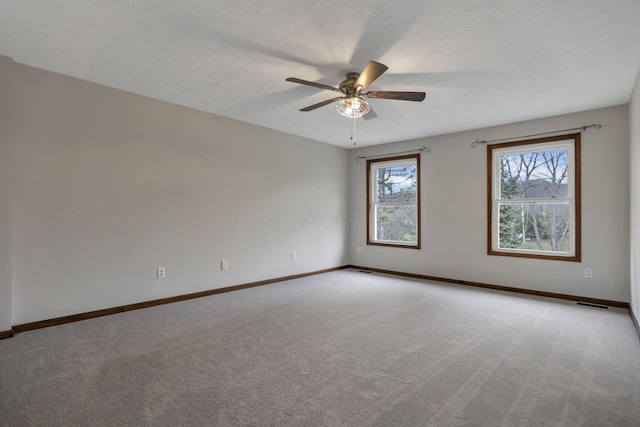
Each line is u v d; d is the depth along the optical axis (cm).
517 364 238
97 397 195
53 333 293
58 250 315
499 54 267
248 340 282
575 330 306
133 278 365
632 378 218
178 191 400
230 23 228
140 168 369
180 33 242
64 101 317
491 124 467
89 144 333
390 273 587
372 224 620
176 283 400
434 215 535
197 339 283
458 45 254
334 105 397
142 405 187
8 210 280
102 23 229
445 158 524
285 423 173
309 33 239
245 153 471
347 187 644
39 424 170
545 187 442
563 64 284
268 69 299
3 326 279
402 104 385
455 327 314
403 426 170
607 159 391
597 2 201
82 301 330
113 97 348
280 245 521
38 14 219
